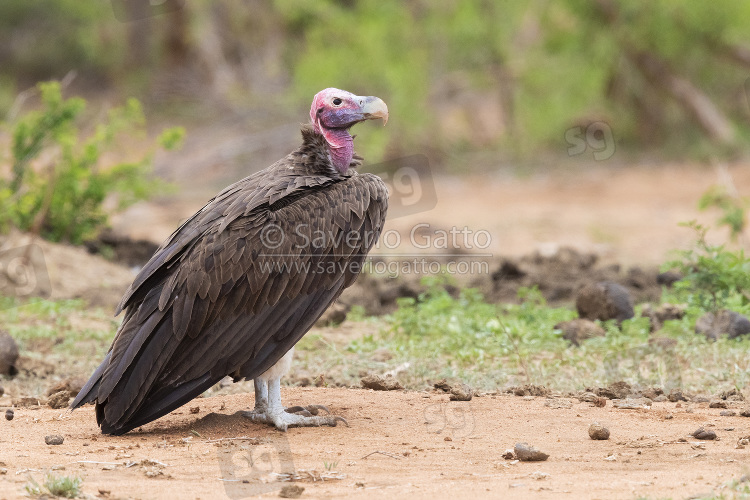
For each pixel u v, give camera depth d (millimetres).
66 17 52312
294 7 33688
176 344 7172
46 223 17734
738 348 10359
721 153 32969
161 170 31531
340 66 32438
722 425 7672
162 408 7230
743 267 12352
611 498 5711
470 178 32312
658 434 7406
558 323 11789
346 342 11523
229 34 40469
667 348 10219
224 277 7242
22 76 52750
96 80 51031
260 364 7445
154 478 6312
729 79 35562
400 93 32094
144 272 7402
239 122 36406
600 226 23438
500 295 15234
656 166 32688
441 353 10828
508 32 33844
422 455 6895
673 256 18281
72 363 10852
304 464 6645
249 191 7707
